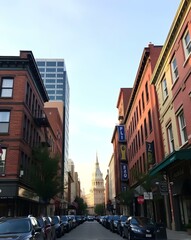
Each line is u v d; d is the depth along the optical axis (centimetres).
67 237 2148
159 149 2812
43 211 3688
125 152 5562
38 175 3014
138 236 1598
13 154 2756
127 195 3800
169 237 1698
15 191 2633
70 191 10462
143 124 3681
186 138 2094
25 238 911
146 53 3212
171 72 2378
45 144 3809
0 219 1133
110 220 3152
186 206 2084
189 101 1962
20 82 3012
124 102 5991
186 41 2047
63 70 12556
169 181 2362
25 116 3058
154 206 3203
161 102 2692
